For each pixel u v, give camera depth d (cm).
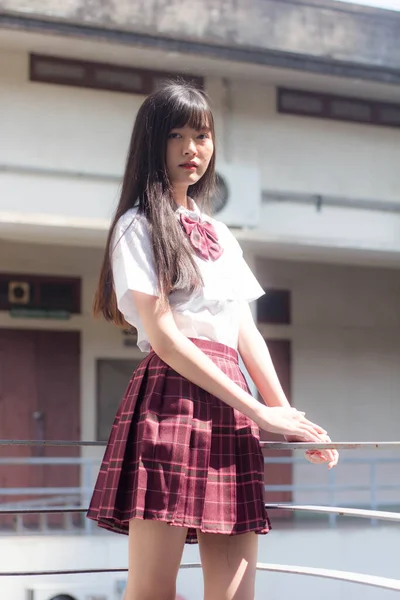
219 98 948
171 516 187
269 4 910
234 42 889
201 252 208
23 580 710
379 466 1216
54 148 879
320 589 898
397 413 1236
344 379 1216
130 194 213
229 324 210
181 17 877
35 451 1099
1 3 822
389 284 1254
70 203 873
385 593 915
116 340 1134
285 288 1204
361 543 944
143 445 191
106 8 850
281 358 1193
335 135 991
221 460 197
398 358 1246
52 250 1117
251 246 946
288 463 1182
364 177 997
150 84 918
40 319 1108
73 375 1116
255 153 957
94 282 1131
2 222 849
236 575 200
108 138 897
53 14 834
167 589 194
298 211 966
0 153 864
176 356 193
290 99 975
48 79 886
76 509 227
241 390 194
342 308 1227
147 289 196
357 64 940
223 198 908
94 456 1112
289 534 921
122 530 209
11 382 1095
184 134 211
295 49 914
